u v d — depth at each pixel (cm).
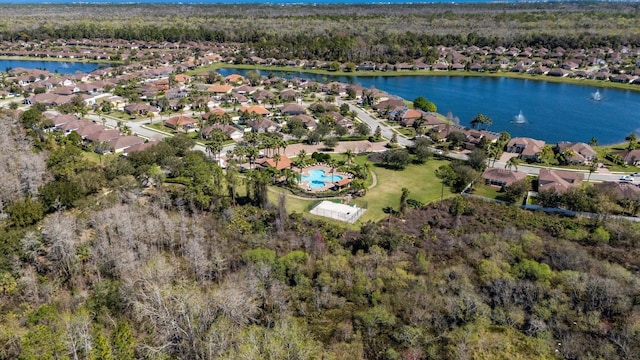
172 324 6281
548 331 6481
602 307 7162
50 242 8431
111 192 11362
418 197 12481
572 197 11269
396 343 6450
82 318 6231
